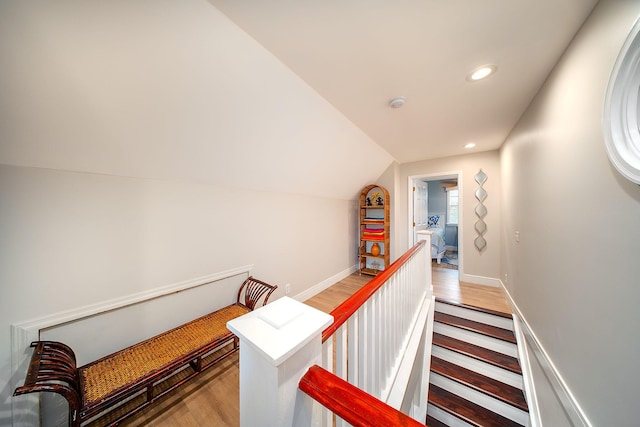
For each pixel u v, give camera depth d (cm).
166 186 176
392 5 98
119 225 153
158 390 163
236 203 226
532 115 179
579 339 110
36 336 123
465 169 346
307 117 192
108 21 91
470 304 265
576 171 114
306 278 317
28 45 87
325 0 96
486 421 180
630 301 80
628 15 80
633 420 77
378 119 218
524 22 107
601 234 95
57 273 130
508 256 266
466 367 221
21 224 119
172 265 180
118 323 154
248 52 124
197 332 173
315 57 132
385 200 383
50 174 127
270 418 53
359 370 100
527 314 192
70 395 105
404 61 136
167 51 108
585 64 106
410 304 196
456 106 191
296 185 281
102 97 113
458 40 119
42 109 105
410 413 170
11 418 116
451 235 588
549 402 141
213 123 154
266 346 50
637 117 77
